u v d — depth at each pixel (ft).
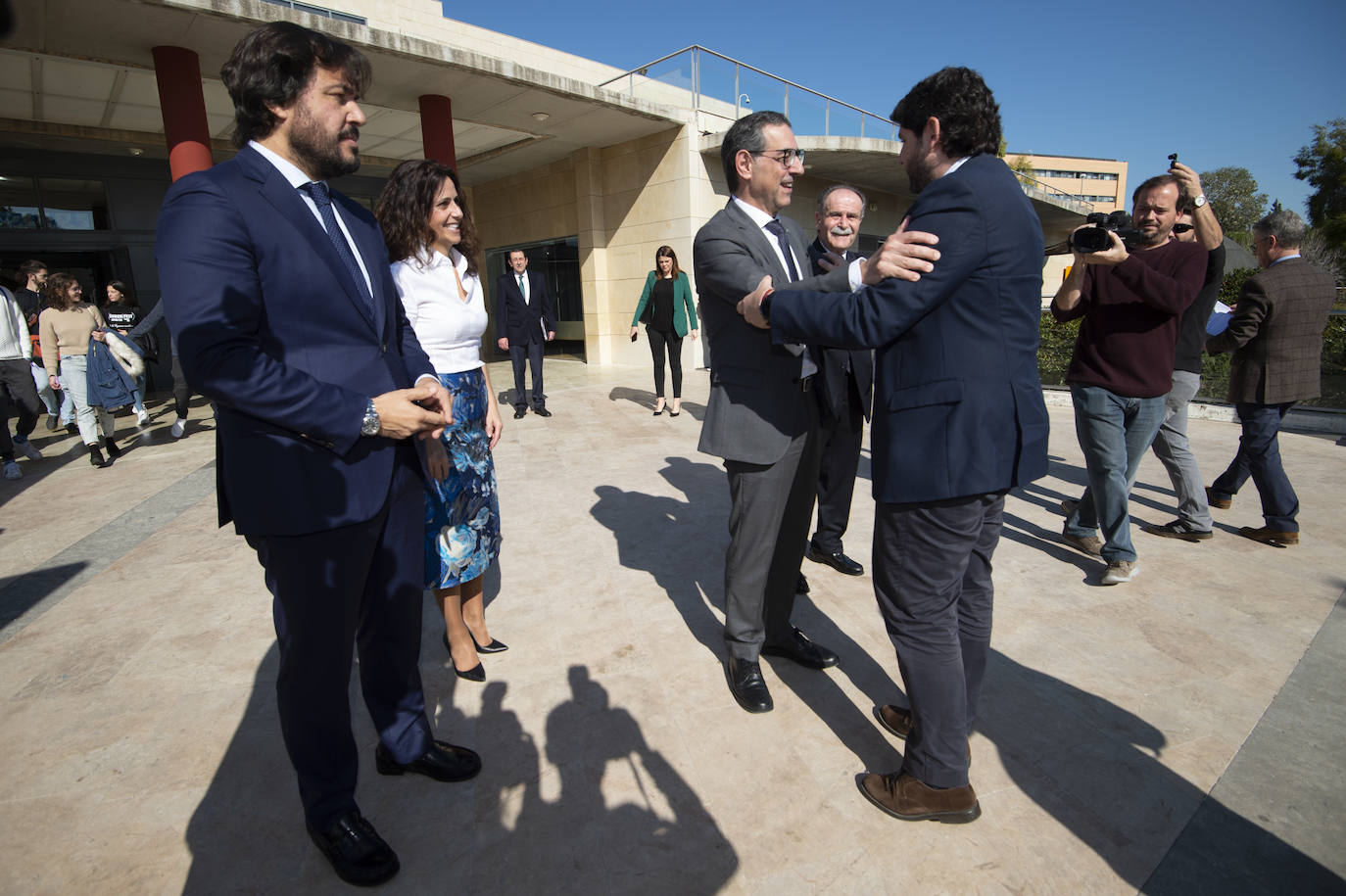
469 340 8.20
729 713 7.78
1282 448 18.85
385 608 6.32
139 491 16.98
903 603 6.01
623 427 22.80
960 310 5.40
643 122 33.81
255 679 8.66
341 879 5.71
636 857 5.87
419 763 6.82
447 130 29.09
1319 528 12.94
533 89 28.09
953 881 5.56
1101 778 6.64
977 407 5.40
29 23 19.71
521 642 9.35
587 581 11.21
